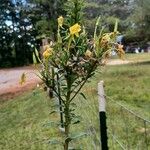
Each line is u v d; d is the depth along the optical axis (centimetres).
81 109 779
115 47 316
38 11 4556
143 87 1809
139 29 3525
